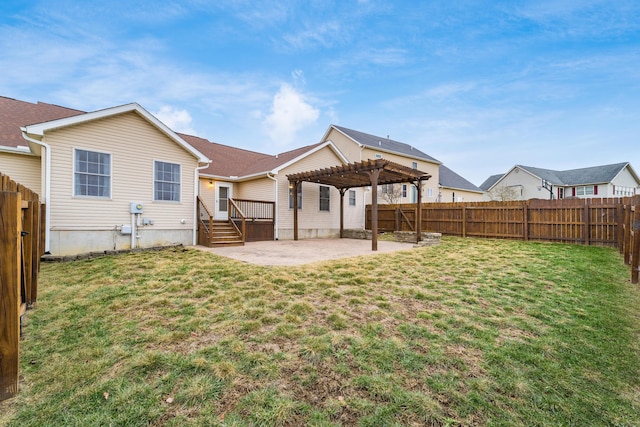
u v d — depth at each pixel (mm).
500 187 30188
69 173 7453
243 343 2697
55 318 3281
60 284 4660
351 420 1806
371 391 2066
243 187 13141
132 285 4578
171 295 4078
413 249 8703
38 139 7168
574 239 9562
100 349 2580
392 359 2471
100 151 7914
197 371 2260
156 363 2357
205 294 4113
